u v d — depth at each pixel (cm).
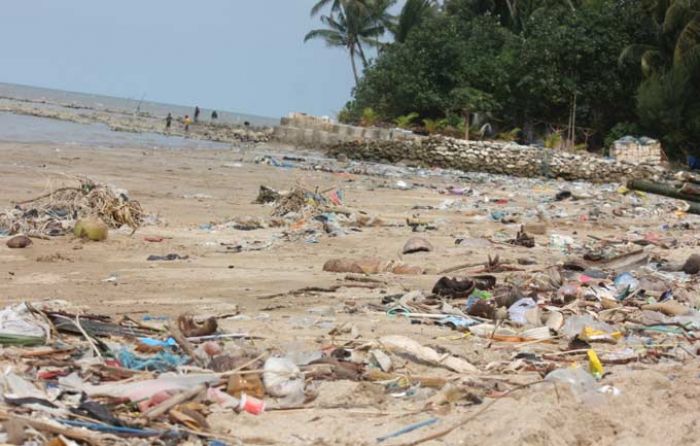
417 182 3112
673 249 1529
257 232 1619
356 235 1611
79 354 642
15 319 678
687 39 4053
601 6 4725
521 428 507
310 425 539
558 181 3825
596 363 669
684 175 3784
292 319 860
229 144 4775
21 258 1249
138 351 674
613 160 4000
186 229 1619
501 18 5494
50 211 1558
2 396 522
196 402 554
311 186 2627
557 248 1520
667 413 580
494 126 4881
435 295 1005
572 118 4534
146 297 986
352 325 816
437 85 4947
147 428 507
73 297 967
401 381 634
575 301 977
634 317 916
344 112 5475
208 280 1120
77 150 3319
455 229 1741
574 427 534
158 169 2841
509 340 807
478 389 620
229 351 672
